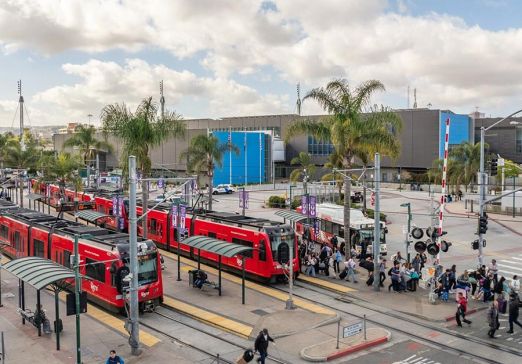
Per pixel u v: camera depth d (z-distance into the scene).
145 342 20.81
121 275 23.38
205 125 132.88
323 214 41.50
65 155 60.00
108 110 36.72
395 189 98.44
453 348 20.38
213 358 19.11
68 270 19.98
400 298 27.30
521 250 41.09
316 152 110.56
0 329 21.81
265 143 104.81
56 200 64.06
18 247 33.50
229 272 32.44
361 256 33.38
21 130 114.50
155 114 36.97
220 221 33.25
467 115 105.62
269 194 84.88
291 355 19.48
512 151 108.31
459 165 73.00
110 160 113.06
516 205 62.44
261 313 24.41
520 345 20.83
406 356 19.47
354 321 23.48
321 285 29.64
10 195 75.31
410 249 40.62
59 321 20.27
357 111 34.50
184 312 24.56
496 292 26.58
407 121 102.94
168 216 38.88
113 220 47.22
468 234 48.34
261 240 29.72
